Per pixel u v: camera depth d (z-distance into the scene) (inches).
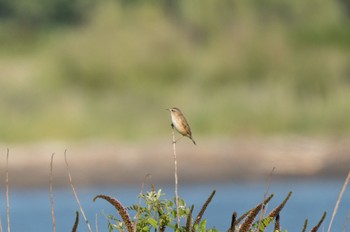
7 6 2007.9
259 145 1139.3
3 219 848.3
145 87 1286.9
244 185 1061.8
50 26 1884.8
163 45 1363.2
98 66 1321.4
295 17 1579.7
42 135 1174.3
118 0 1663.4
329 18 1573.6
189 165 1106.1
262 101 1227.9
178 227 268.5
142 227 269.0
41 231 776.3
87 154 1116.5
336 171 1103.6
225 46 1363.2
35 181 1073.5
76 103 1240.8
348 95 1262.3
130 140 1169.4
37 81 1294.3
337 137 1175.0
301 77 1298.0
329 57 1339.8
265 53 1333.7
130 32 1380.4
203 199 931.3
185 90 1282.0
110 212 836.0
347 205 886.4
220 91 1277.1
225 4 1498.5
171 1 1668.3
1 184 1069.1
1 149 1129.4
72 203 940.0
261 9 1556.3
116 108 1227.2
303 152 1127.0
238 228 261.1
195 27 1467.8
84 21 1785.2
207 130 1188.5
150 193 272.8
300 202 904.9
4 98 1234.6
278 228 263.6
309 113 1218.0
